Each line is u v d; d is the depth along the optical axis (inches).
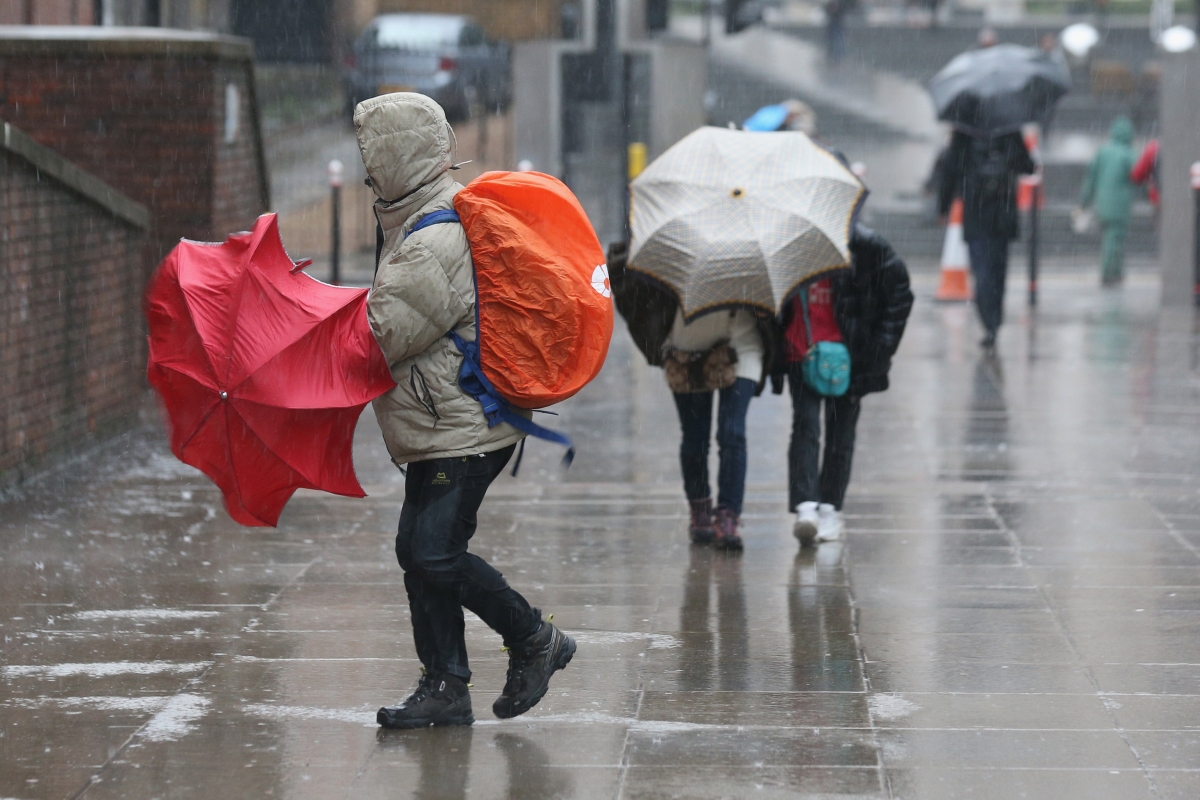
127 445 1309.1
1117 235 2474.2
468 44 3777.1
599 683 691.4
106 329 1322.6
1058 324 2031.3
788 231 866.8
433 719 633.0
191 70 1555.1
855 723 634.8
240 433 586.2
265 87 4146.2
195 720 647.1
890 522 1021.2
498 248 580.7
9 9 1776.6
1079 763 587.8
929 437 1327.5
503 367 587.8
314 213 2957.7
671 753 601.9
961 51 4571.9
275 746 614.9
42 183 1163.3
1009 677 695.1
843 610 811.4
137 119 1560.0
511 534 996.6
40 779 582.2
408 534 612.7
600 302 593.0
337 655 739.4
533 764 591.8
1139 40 4694.9
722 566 908.6
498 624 617.9
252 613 812.6
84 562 921.5
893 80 4313.5
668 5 2664.9
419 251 572.4
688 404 948.6
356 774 583.8
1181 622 780.6
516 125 2677.2
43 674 710.5
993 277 1807.3
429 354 588.7
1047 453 1254.3
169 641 762.8
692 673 705.6
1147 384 1578.5
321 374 585.6
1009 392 1542.8
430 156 588.7
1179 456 1235.9
